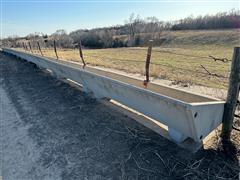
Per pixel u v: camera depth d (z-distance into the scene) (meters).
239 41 29.53
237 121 3.29
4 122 4.43
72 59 12.91
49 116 4.41
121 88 3.39
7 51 23.33
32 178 2.67
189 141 2.92
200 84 5.91
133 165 2.65
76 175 2.61
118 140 3.21
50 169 2.78
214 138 2.94
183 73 7.65
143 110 3.19
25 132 3.86
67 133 3.61
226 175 2.33
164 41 40.03
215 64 10.04
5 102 5.78
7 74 10.22
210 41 33.19
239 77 2.59
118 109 4.27
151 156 2.76
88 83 4.84
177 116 2.57
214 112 2.60
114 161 2.76
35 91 6.45
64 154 3.05
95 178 2.52
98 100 4.83
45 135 3.65
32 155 3.14
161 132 3.25
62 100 5.28
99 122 3.84
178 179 2.35
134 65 9.92
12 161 3.07
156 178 2.40
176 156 2.70
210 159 2.58
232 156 2.58
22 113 4.79
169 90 3.61
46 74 8.70
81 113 4.33
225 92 5.00
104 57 14.54
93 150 3.04
